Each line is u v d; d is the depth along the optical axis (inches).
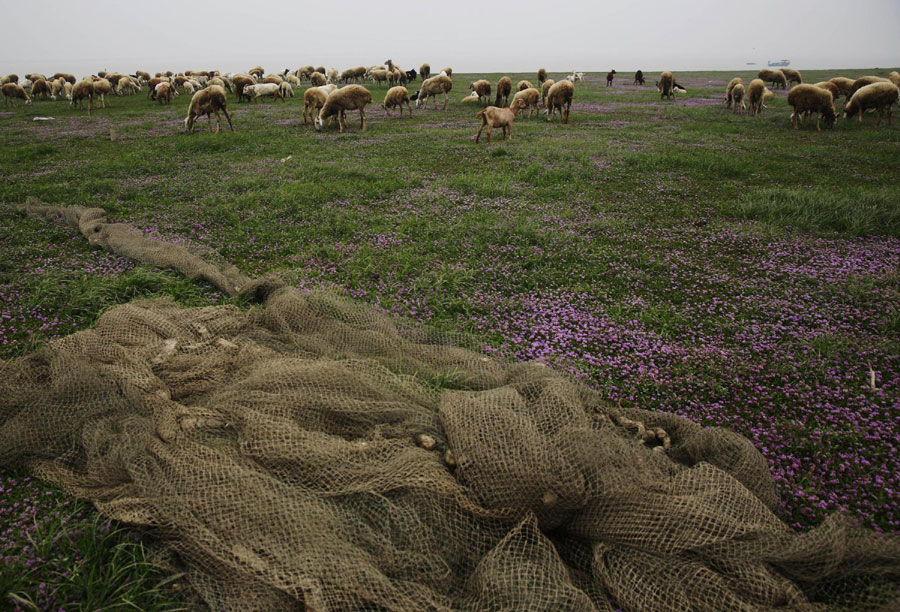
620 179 473.1
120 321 166.4
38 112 1095.6
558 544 107.6
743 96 981.2
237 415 123.0
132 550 100.0
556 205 383.2
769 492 115.0
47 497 117.6
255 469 109.2
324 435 117.2
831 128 783.7
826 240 310.8
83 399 130.1
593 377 172.6
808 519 118.7
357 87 741.3
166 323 171.0
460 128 803.4
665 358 184.4
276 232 315.3
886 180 461.1
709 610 84.4
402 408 126.9
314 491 104.5
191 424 123.2
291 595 85.0
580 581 96.6
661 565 91.8
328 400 125.1
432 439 120.1
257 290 216.8
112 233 297.4
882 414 153.8
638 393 165.3
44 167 520.4
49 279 229.9
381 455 113.3
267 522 93.7
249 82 1362.0
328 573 84.6
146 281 230.2
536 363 151.9
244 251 289.4
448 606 84.9
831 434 142.8
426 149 616.7
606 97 1334.9
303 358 155.5
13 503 116.0
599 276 258.1
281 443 110.8
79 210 338.6
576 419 116.2
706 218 357.4
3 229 318.3
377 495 102.3
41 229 320.5
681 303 231.5
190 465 106.0
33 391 134.5
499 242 301.3
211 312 187.3
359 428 126.5
